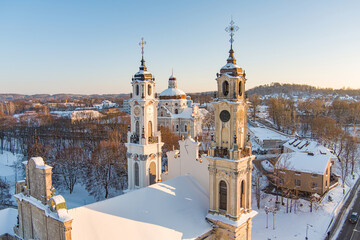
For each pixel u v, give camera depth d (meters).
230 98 32.72
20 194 29.14
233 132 32.75
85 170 88.31
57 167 88.81
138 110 46.25
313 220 61.16
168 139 111.19
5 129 158.12
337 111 184.88
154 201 32.84
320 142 129.88
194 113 138.62
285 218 62.00
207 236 33.66
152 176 47.78
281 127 177.62
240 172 32.88
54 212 24.12
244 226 34.56
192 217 33.81
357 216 63.28
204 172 39.22
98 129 152.50
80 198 77.50
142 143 45.91
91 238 25.36
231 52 33.81
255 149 124.25
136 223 29.00
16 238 31.05
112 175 86.94
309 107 192.12
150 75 47.28
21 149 131.25
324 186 76.06
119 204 29.84
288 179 76.75
